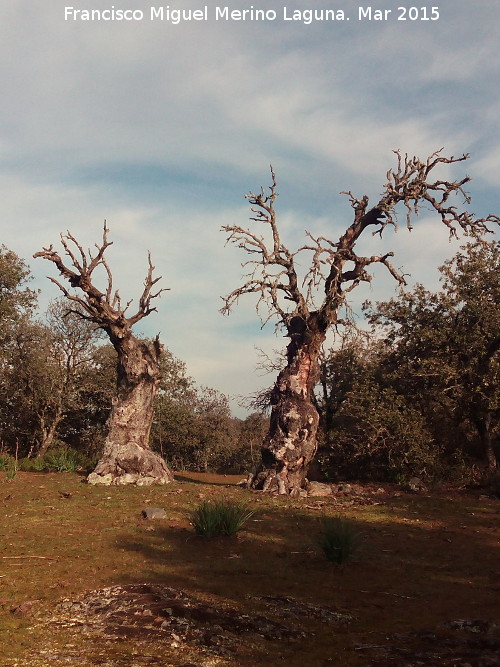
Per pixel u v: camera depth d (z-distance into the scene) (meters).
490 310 21.41
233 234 17.27
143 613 6.92
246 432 37.50
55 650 5.92
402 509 15.17
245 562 9.70
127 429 18.70
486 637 6.44
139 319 19.23
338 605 7.78
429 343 22.08
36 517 13.03
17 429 34.38
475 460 22.56
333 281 17.88
